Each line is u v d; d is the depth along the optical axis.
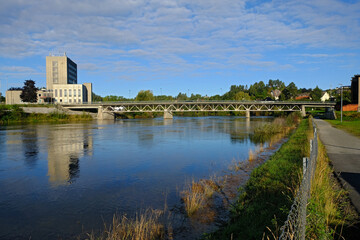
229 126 66.31
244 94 168.25
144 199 13.53
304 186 6.11
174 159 24.33
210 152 27.86
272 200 10.52
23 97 119.31
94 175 19.03
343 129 40.00
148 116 138.25
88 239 9.60
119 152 28.81
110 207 12.66
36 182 17.48
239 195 12.84
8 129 58.91
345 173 12.98
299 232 5.33
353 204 8.88
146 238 9.13
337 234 6.98
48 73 142.25
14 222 11.36
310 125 46.88
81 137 43.31
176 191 14.62
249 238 7.78
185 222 10.34
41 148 31.84
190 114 155.50
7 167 21.98
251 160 21.95
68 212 12.27
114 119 111.12
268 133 44.66
